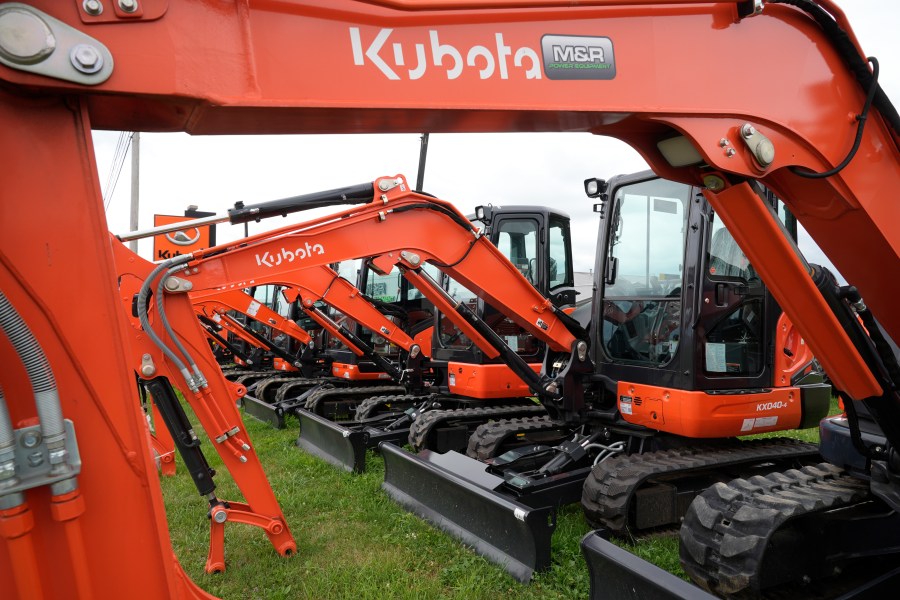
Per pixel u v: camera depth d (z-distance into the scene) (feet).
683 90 6.49
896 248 7.63
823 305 7.64
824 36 7.25
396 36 5.37
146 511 4.81
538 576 12.37
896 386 8.33
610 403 17.60
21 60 4.01
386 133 5.92
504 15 5.78
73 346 4.50
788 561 10.44
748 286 15.26
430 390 26.27
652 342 15.90
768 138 6.92
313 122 5.48
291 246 15.51
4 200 4.28
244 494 13.88
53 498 4.41
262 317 35.17
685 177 7.51
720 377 14.90
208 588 12.94
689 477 15.19
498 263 16.93
